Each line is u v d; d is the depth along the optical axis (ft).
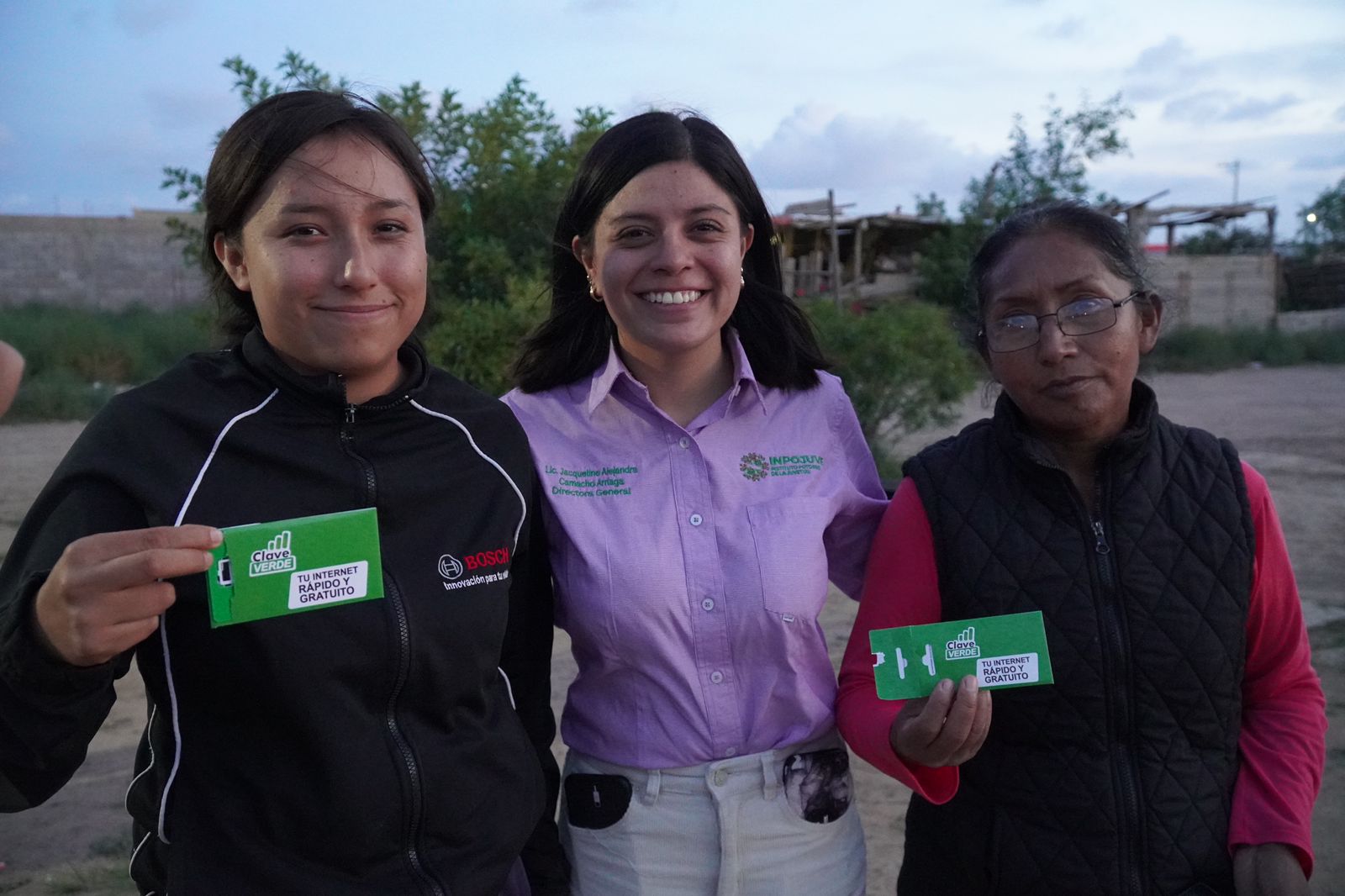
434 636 5.26
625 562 6.46
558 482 6.66
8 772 4.46
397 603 5.17
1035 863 5.93
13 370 4.21
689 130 6.68
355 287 5.15
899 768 5.77
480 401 6.14
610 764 6.65
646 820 6.51
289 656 4.84
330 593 4.85
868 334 29.73
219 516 4.91
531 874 6.57
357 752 5.01
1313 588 20.67
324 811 4.95
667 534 6.58
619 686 6.63
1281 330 84.33
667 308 6.63
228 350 5.64
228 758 4.97
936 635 5.53
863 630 6.56
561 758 13.52
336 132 5.22
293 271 5.12
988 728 5.54
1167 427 6.27
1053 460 6.04
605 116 22.91
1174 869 5.76
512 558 6.02
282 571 4.74
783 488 6.86
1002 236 6.33
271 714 4.91
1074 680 5.86
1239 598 5.88
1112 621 5.86
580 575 6.52
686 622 6.51
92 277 85.25
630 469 6.78
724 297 6.75
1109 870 5.80
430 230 6.19
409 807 5.15
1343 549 23.61
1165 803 5.78
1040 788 5.94
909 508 6.48
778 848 6.53
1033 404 6.14
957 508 6.24
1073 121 66.74
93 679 4.41
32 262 83.41
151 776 5.09
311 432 5.32
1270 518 6.10
